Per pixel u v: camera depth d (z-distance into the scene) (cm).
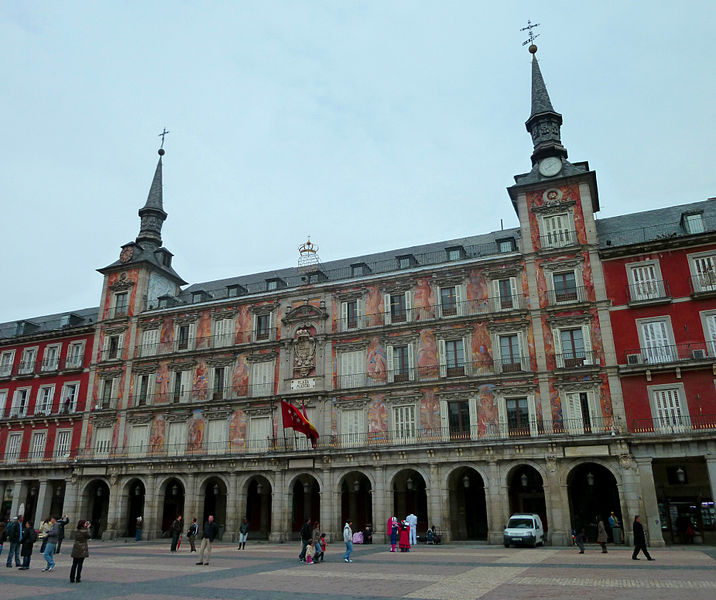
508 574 2142
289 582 2002
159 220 6450
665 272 4016
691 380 3725
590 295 4141
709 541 3803
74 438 5509
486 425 4144
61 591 1816
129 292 5819
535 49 5378
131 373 5456
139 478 5062
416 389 4409
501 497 3919
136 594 1738
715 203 4491
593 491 4162
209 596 1686
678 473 3844
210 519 2761
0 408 6009
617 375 3891
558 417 3972
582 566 2403
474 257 4666
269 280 5356
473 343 4372
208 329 5331
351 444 4481
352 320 4841
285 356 4925
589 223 4288
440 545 3816
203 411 5053
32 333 6112
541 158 4794
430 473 4131
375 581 1997
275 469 4600
